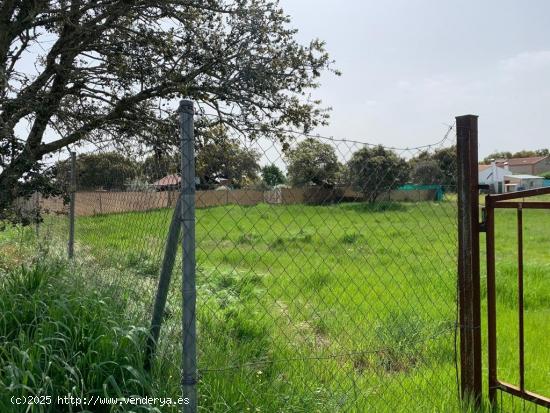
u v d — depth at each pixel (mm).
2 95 5363
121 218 4949
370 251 10602
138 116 6375
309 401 3521
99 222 5828
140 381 2967
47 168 5895
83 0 5977
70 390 2996
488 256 3727
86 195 6496
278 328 5770
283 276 8922
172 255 3186
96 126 6359
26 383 2832
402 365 4906
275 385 3604
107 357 3174
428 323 5812
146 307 3822
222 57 6465
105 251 5344
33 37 5805
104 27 5949
